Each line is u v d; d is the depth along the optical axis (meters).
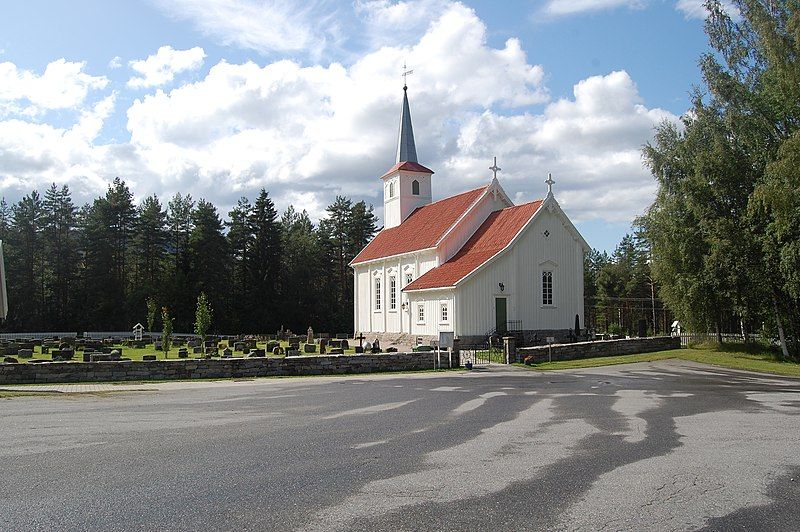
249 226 82.75
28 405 16.77
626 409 16.16
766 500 8.15
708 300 36.62
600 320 77.00
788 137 31.64
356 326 56.59
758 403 17.34
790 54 30.91
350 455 10.60
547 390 20.62
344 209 92.00
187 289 73.62
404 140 58.66
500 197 47.72
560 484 8.82
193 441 11.77
